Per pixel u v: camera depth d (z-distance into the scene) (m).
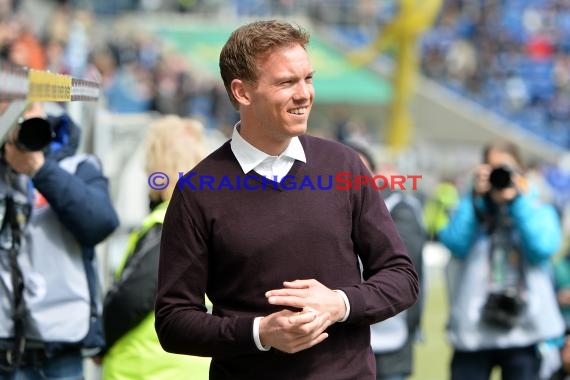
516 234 10.80
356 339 5.95
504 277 10.84
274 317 5.51
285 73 5.74
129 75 37.31
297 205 5.86
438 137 54.03
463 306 10.91
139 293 8.02
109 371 8.27
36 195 8.02
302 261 5.81
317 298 5.54
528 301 10.70
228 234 5.81
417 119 54.19
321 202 5.89
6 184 7.93
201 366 8.12
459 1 61.44
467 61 57.25
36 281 7.95
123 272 8.16
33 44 30.20
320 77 52.00
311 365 5.82
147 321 8.12
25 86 4.43
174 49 51.88
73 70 30.11
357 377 5.91
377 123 51.78
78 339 8.02
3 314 7.88
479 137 53.84
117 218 8.14
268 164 5.90
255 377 5.86
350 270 5.93
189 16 58.00
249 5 60.12
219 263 5.87
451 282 11.19
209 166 5.95
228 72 5.93
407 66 40.88
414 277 6.03
